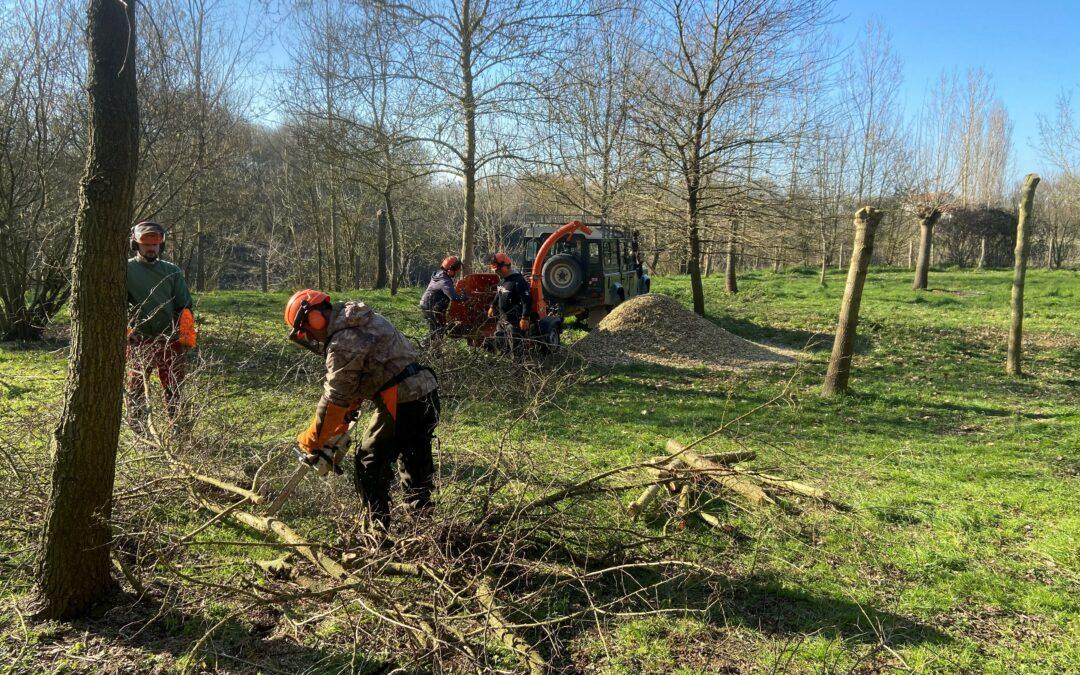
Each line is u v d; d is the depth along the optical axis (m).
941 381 9.58
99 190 2.99
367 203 31.69
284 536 3.88
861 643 3.25
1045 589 3.74
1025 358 11.27
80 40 10.25
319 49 14.73
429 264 38.12
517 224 28.33
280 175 34.69
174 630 3.20
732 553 4.13
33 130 10.05
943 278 29.70
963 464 5.94
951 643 3.26
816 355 11.77
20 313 10.16
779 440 6.67
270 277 36.38
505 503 4.46
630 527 4.42
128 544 3.76
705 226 14.40
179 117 12.90
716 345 11.45
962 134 37.56
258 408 6.98
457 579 3.44
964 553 4.18
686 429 6.97
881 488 5.31
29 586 3.46
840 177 30.80
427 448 4.11
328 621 3.30
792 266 37.28
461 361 7.81
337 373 3.57
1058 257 48.44
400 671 2.96
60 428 3.12
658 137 13.85
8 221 9.85
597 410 7.73
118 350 3.14
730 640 3.26
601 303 13.73
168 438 4.38
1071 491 5.25
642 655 3.14
